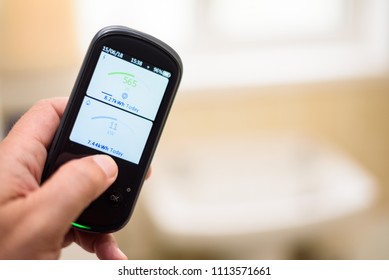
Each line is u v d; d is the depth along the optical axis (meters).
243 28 1.24
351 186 1.01
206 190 1.03
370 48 1.26
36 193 0.47
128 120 0.55
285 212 0.97
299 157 1.13
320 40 1.27
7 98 1.00
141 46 0.55
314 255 1.02
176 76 0.55
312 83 1.17
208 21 1.22
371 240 1.29
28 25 0.98
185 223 0.94
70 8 1.00
